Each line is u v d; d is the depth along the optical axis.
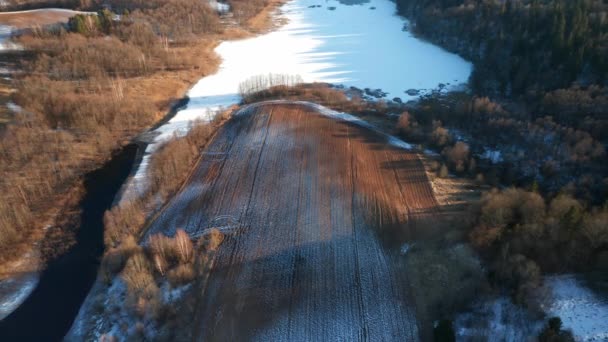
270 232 51.25
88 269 48.25
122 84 86.12
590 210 48.94
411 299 42.75
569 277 42.06
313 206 55.25
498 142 66.75
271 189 58.47
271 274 45.78
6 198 55.31
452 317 40.53
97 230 53.44
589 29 82.88
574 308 39.06
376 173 61.94
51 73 86.19
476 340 37.34
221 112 79.62
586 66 75.75
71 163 63.91
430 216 53.38
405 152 67.06
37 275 47.50
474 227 48.53
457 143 64.88
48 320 42.88
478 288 42.38
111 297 43.81
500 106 74.00
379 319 41.09
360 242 49.75
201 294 43.44
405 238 50.22
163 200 57.12
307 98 85.75
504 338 37.62
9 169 60.62
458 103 79.62
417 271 45.62
